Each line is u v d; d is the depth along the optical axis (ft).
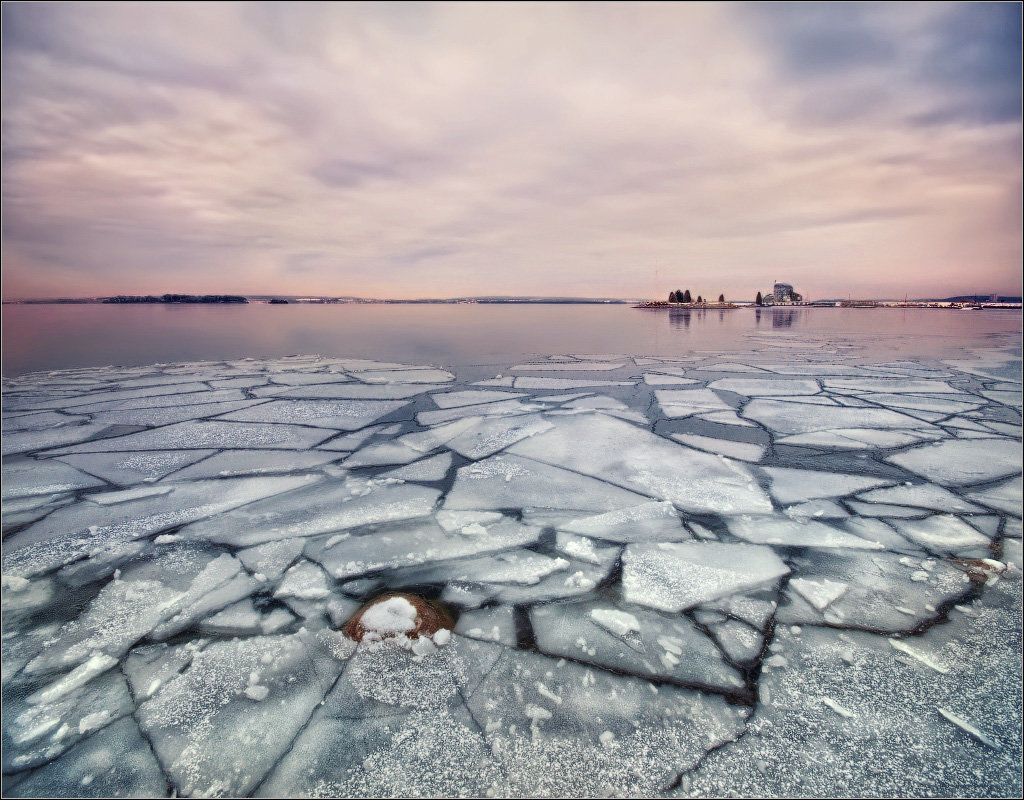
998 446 10.49
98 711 3.99
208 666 4.45
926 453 10.08
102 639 4.82
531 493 8.25
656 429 12.01
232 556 6.32
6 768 3.53
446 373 20.92
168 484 8.77
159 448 10.84
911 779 3.39
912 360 23.71
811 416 13.12
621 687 4.19
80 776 3.47
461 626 4.95
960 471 9.07
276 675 4.33
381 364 23.81
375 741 3.70
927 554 6.24
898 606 5.22
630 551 6.38
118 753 3.64
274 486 8.66
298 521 7.29
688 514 7.42
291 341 35.35
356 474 9.23
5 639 4.83
